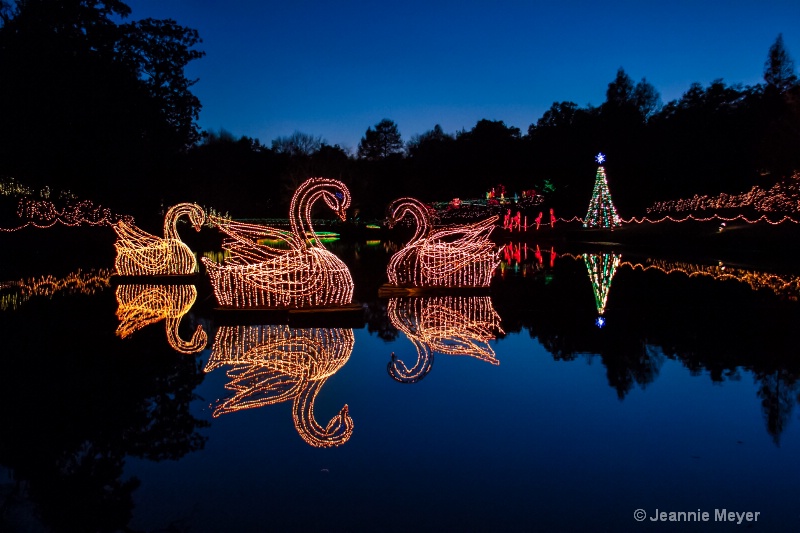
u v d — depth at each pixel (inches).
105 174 1082.1
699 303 465.4
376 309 454.6
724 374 270.4
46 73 935.0
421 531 144.8
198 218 650.8
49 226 985.5
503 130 2464.3
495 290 553.9
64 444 199.6
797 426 207.2
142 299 514.3
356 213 2191.2
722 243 956.6
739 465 178.4
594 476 172.2
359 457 186.4
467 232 636.1
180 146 1267.2
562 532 144.3
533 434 203.0
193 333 368.8
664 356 304.5
